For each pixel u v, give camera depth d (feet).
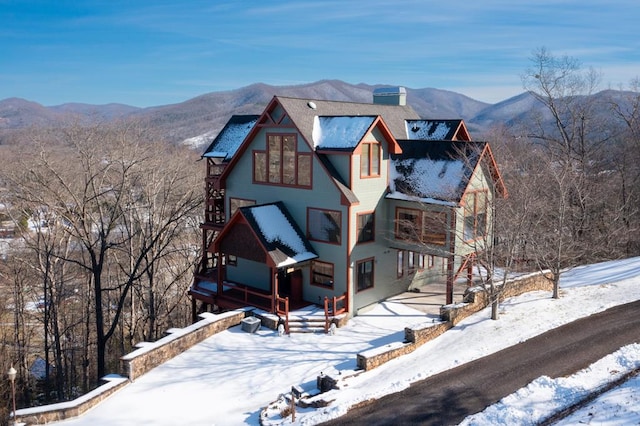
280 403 55.42
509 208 78.13
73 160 122.52
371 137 81.97
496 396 50.49
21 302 116.57
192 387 62.49
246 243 82.64
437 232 82.17
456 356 60.44
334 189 79.77
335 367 63.05
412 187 83.56
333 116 85.30
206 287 95.86
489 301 77.15
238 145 99.35
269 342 73.36
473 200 82.53
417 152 87.61
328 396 53.52
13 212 130.41
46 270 100.68
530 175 100.83
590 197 106.22
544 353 58.95
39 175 97.96
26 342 119.44
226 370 66.08
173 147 164.14
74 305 131.23
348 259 79.61
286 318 76.38
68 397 103.04
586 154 121.80
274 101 84.99
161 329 128.67
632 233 108.88
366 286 84.17
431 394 52.16
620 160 127.44
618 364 53.98
